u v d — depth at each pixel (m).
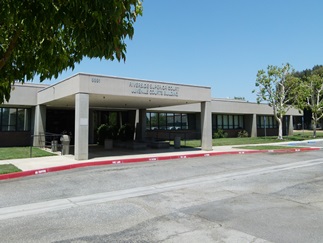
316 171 11.62
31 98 22.28
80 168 12.56
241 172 11.55
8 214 6.22
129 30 3.34
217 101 33.22
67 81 16.30
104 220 5.79
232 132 36.88
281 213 6.14
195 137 33.16
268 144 25.83
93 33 2.97
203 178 10.30
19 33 3.21
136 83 16.77
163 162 14.47
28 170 11.22
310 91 33.28
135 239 4.79
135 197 7.64
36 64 3.69
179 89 18.61
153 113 30.20
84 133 14.85
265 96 31.75
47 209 6.59
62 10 2.74
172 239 4.77
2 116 22.53
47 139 22.58
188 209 6.50
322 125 65.00
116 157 15.73
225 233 5.01
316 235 4.88
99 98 17.75
